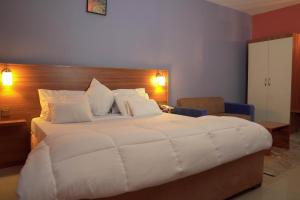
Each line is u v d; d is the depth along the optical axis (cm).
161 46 429
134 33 394
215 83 520
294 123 489
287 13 518
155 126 206
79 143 152
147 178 154
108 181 140
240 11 552
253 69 540
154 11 415
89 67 339
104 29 363
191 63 475
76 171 134
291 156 336
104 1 358
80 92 320
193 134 191
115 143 158
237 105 476
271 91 507
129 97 339
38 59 313
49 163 139
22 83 291
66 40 331
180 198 181
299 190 234
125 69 373
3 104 281
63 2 327
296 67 479
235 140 211
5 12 290
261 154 242
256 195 224
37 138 250
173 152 172
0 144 282
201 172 190
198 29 481
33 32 308
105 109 319
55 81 314
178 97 461
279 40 491
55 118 262
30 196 126
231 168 214
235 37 549
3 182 243
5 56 292
